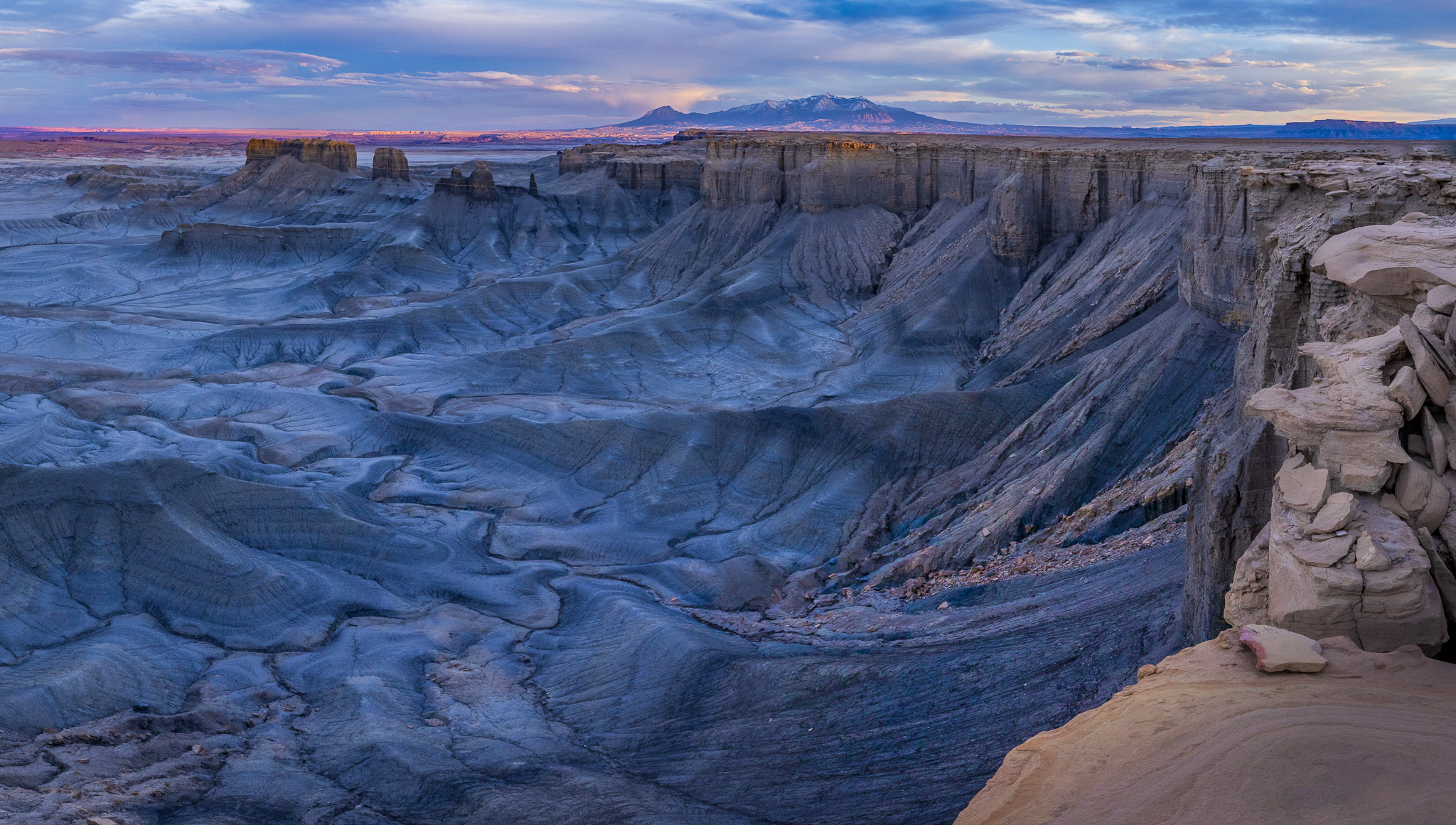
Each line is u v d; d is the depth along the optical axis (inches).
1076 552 1438.2
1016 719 954.1
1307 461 510.0
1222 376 1926.7
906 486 2588.6
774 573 2153.1
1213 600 832.9
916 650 1231.5
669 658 1472.7
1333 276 661.3
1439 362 498.3
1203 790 359.6
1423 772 343.6
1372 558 442.9
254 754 1301.7
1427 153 1844.2
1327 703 397.4
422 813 1095.6
